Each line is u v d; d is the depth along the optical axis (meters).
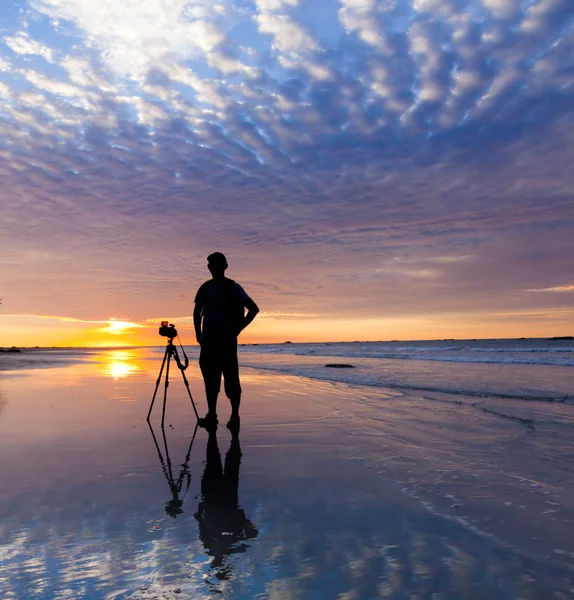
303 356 29.62
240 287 5.65
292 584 1.77
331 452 3.91
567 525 2.32
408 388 8.82
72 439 4.48
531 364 16.98
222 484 3.06
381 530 2.27
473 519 2.40
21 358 29.41
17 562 1.96
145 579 1.82
